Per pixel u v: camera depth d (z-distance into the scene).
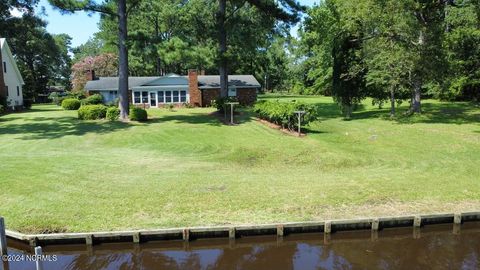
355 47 25.70
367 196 9.81
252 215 8.66
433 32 22.34
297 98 54.78
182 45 24.16
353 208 9.05
